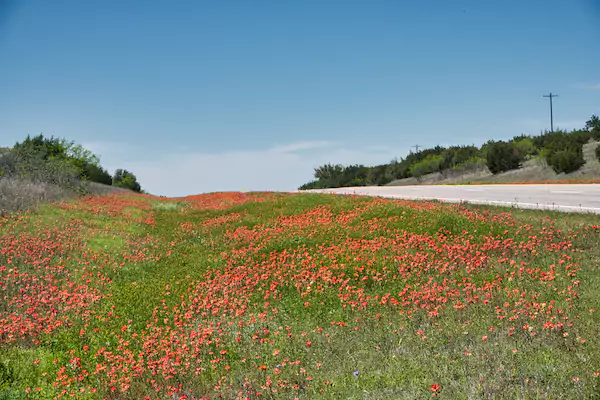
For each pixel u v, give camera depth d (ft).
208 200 110.01
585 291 27.53
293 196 90.89
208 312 33.47
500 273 33.78
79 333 31.65
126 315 35.17
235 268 44.14
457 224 49.55
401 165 217.36
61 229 62.13
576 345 20.21
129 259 52.08
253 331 27.96
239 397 20.01
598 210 51.21
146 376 24.36
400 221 54.13
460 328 24.20
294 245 49.21
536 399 16.14
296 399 19.13
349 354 23.07
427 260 38.55
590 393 16.19
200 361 24.57
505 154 161.38
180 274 46.55
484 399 16.60
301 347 24.91
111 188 139.95
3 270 43.65
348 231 52.47
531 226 45.19
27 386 24.06
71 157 136.87
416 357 21.15
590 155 140.46
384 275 35.22
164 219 84.33
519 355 19.71
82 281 43.62
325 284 35.53
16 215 65.87
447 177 185.26
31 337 30.22
